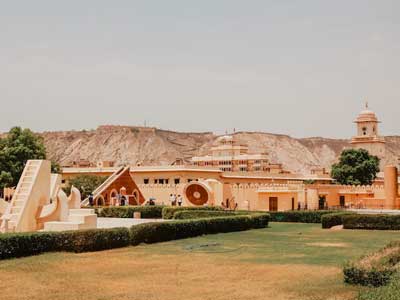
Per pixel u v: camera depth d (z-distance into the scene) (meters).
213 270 18.42
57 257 20.84
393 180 64.38
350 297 13.63
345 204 74.81
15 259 20.08
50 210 29.12
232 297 14.05
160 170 80.31
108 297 14.03
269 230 37.03
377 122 134.50
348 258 21.44
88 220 28.38
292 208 61.38
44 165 30.23
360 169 97.50
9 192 56.06
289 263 20.06
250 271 18.20
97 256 21.69
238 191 64.19
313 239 29.81
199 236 31.45
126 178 61.03
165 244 26.70
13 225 27.58
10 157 65.12
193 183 61.06
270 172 100.69
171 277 17.05
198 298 13.94
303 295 14.20
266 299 13.78
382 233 34.09
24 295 14.22
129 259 21.02
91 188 74.44
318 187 70.50
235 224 35.72
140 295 14.30
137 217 48.88
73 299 13.78
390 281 12.62
